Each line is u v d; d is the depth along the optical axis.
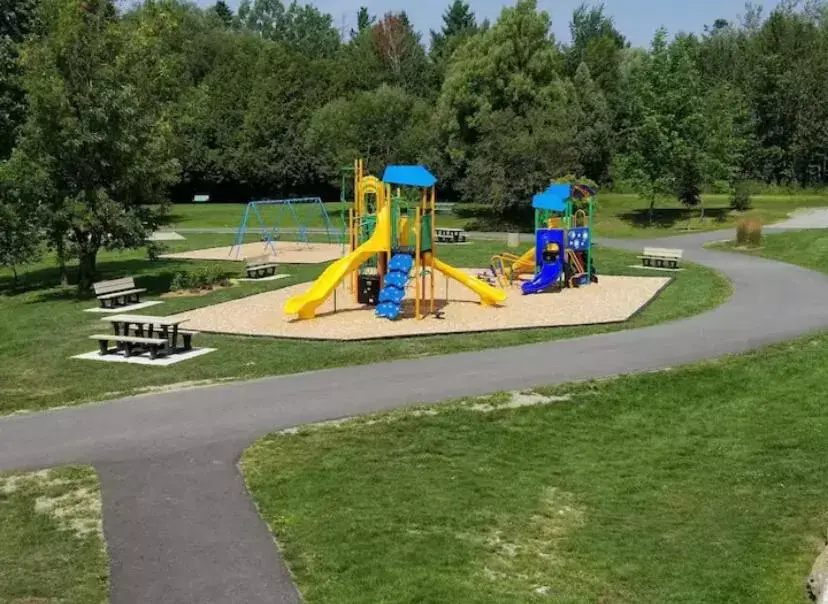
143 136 24.75
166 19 36.53
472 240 42.28
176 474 9.70
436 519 8.68
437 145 57.53
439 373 14.23
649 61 49.53
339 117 58.22
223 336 18.05
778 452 11.01
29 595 7.04
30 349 17.44
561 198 24.92
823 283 24.23
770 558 8.08
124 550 7.79
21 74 28.91
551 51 53.06
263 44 83.94
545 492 9.63
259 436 11.02
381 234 21.05
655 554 8.12
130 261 34.22
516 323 19.08
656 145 46.97
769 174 68.56
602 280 26.53
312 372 14.46
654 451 11.09
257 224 55.81
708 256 32.47
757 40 73.50
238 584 7.14
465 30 86.25
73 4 23.95
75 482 9.49
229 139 72.56
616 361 14.98
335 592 7.05
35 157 24.23
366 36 89.38
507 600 7.05
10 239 26.47
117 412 12.19
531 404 12.54
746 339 16.69
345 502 9.02
